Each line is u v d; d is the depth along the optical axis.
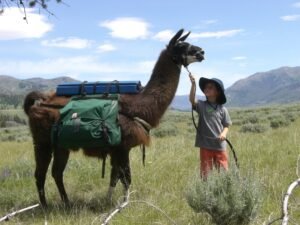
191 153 8.76
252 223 4.79
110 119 5.74
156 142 11.38
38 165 6.12
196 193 4.85
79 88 6.11
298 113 29.73
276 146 8.91
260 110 47.69
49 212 5.86
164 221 5.15
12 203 6.41
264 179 6.20
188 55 6.02
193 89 6.00
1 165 9.46
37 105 6.02
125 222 5.17
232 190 4.73
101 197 6.38
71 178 7.41
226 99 5.94
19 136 30.45
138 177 7.04
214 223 4.88
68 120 5.73
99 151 5.95
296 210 5.09
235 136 12.33
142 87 6.27
